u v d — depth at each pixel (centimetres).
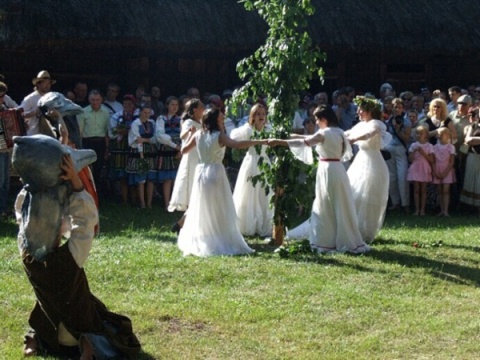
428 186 1388
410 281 831
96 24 1512
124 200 1364
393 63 1873
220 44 1603
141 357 599
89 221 557
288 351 621
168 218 1224
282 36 968
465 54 1777
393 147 1372
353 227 966
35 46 1480
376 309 729
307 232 1041
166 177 1326
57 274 553
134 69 1709
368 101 1034
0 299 729
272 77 967
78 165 568
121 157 1348
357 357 611
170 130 1332
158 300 740
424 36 1758
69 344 588
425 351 629
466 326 683
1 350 605
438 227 1183
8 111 1056
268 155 1035
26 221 554
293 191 975
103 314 596
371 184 1027
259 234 1075
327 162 957
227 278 820
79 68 1680
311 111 1407
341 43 1692
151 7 1584
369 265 889
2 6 1485
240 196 1073
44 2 1505
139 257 895
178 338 643
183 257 907
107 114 1396
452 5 1848
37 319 585
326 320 695
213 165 948
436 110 1372
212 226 939
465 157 1366
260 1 977
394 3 1803
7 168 1195
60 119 699
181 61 1750
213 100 1384
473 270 887
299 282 809
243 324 679
